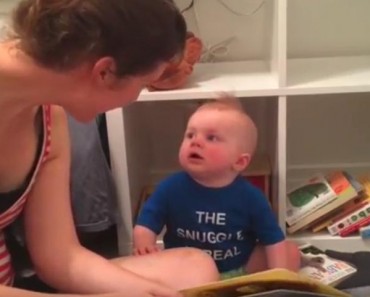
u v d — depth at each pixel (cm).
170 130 192
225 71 167
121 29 76
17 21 81
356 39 180
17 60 83
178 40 82
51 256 106
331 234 159
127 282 103
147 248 137
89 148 143
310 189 162
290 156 193
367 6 177
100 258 107
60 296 92
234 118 136
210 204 138
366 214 157
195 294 95
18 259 120
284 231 157
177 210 141
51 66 80
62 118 106
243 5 177
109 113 149
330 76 156
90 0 76
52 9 77
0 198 101
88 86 82
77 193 145
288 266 140
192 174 138
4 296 90
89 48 77
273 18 154
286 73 157
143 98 147
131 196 161
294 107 188
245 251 142
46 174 105
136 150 171
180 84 150
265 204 138
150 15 78
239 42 181
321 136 191
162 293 99
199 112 138
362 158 193
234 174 138
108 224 150
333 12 178
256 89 147
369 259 153
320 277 142
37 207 106
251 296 91
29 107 91
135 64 79
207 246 141
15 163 99
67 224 108
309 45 181
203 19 179
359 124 189
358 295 139
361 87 146
